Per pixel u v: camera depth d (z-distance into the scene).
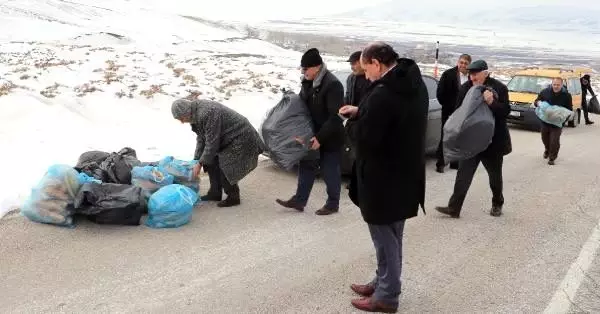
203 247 5.74
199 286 4.88
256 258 5.55
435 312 4.59
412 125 4.24
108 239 5.80
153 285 4.85
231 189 7.09
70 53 24.55
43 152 9.02
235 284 4.95
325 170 6.94
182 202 6.28
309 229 6.47
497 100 6.88
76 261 5.23
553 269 5.57
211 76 20.34
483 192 8.57
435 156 11.12
